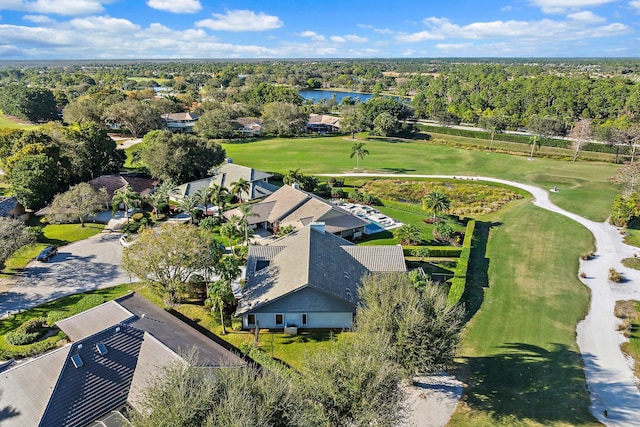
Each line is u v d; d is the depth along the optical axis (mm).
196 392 23484
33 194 76688
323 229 56438
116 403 29688
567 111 180750
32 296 51812
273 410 23188
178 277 47562
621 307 49656
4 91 191125
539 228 73938
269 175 97875
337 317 44938
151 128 160375
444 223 73750
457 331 37469
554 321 46875
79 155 95312
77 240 68562
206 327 45188
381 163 122188
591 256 62969
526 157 128875
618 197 77562
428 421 32594
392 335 33219
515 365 39531
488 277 56938
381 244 67312
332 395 26219
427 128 176625
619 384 37281
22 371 30516
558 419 33188
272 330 44781
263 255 53594
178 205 85500
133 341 34031
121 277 56750
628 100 170750
